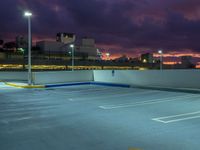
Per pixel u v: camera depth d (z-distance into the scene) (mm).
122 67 69500
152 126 7961
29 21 25828
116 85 24922
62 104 13094
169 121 8656
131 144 6145
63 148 5938
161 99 14266
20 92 20000
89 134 7137
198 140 6426
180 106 11773
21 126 8281
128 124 8281
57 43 73750
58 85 26141
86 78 30953
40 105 12867
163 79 21547
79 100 14555
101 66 66062
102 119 9125
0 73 43969
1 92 20266
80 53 74500
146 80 23156
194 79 19000
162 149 5758
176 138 6621
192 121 8617
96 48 82000
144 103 12891
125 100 14164
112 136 6887
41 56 67062
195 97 14773
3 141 6574
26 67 56312
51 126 8211
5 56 62469
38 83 27922
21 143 6379
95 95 16969
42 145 6191
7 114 10492
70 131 7516
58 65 59969
